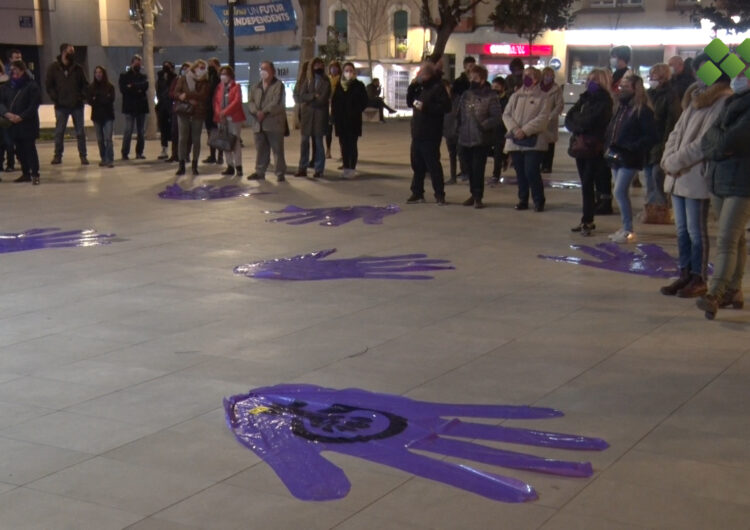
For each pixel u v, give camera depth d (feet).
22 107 49.80
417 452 15.60
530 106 40.88
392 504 13.70
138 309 25.00
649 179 38.50
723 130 23.20
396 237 35.58
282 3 95.91
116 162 63.10
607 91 35.22
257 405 17.78
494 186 51.13
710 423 16.96
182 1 117.70
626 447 15.85
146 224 38.37
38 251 32.83
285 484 14.39
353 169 55.11
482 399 18.15
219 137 54.08
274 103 51.85
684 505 13.70
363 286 27.68
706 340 22.22
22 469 14.93
